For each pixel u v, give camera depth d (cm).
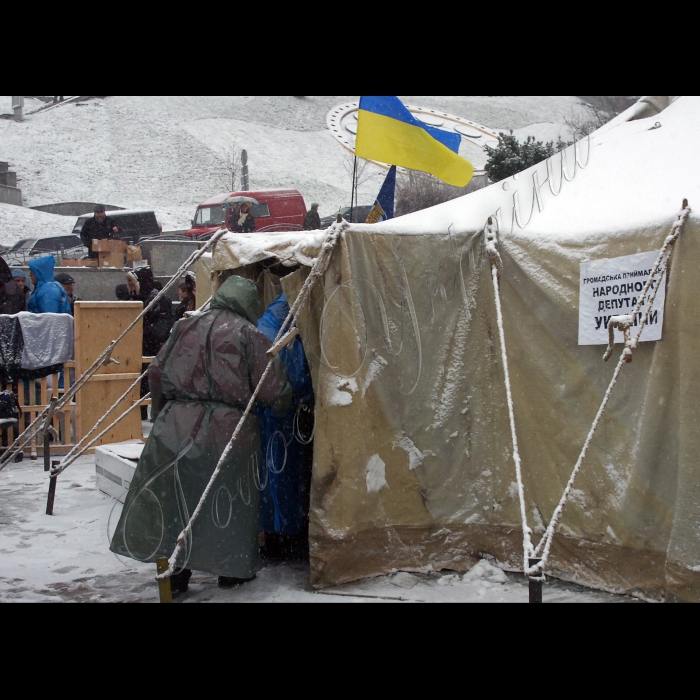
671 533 349
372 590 397
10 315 783
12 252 1998
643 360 371
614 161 448
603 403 343
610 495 381
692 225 348
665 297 355
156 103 3931
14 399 764
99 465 642
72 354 810
